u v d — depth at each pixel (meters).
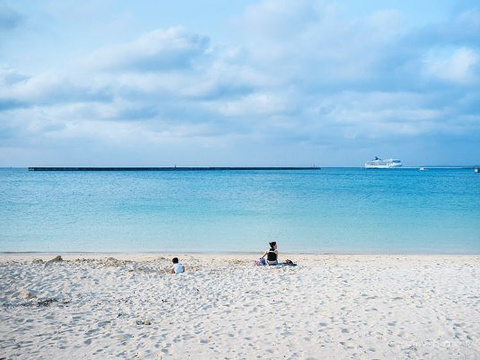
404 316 10.22
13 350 8.24
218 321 10.05
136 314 10.62
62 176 142.62
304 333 9.17
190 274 15.45
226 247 23.20
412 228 29.38
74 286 13.41
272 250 17.94
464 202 47.19
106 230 28.42
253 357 7.92
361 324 9.69
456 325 9.58
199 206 42.69
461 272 15.79
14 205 43.56
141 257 20.17
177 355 8.03
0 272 15.12
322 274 15.41
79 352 8.18
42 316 10.38
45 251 21.95
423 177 135.00
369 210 39.50
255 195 57.78
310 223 31.48
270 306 11.24
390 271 16.02
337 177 136.88
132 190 68.62
